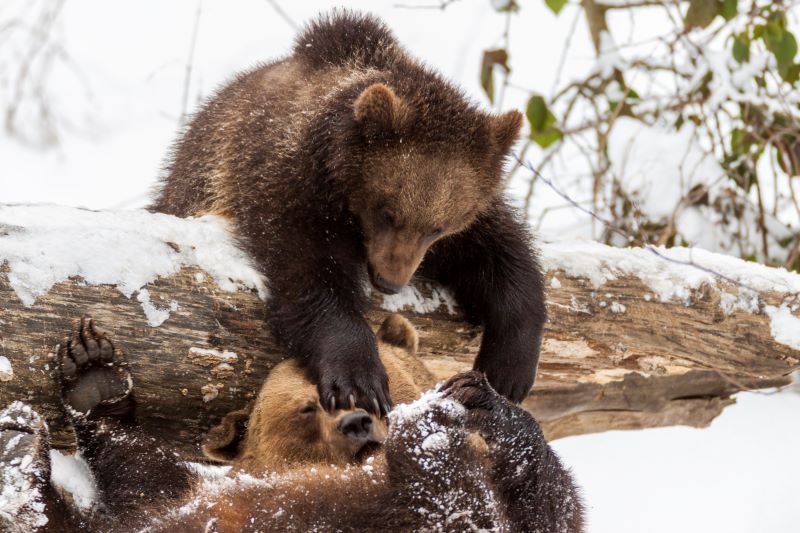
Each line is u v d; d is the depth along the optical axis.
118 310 9.28
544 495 8.23
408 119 10.86
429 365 11.22
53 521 8.49
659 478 14.75
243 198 10.70
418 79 11.46
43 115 24.02
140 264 9.45
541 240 11.89
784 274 12.29
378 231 10.87
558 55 27.72
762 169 21.25
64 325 9.05
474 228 11.16
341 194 10.85
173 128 25.81
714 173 17.36
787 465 15.05
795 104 18.41
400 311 10.98
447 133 11.01
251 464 8.87
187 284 9.63
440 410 7.87
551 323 11.47
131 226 9.62
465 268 11.20
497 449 8.12
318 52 12.01
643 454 15.27
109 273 9.28
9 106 23.69
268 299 9.92
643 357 12.00
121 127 25.66
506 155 11.52
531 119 18.22
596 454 15.23
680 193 17.22
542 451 8.31
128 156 24.72
